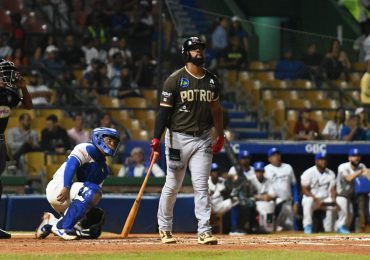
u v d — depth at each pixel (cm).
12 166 3900
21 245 2078
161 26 3884
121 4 5328
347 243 2167
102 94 4756
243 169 3775
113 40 5034
